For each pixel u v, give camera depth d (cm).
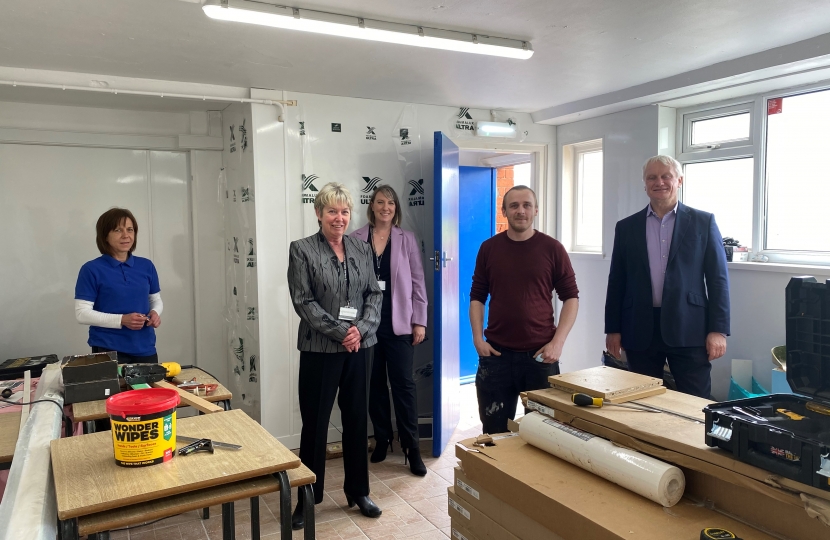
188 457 140
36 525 116
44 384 230
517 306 273
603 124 431
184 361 415
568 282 279
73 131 370
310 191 377
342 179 388
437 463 352
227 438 153
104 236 276
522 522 146
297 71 321
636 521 122
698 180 394
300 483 144
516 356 273
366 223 397
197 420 169
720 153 371
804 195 329
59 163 371
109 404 134
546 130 470
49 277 371
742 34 269
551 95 394
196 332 414
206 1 214
